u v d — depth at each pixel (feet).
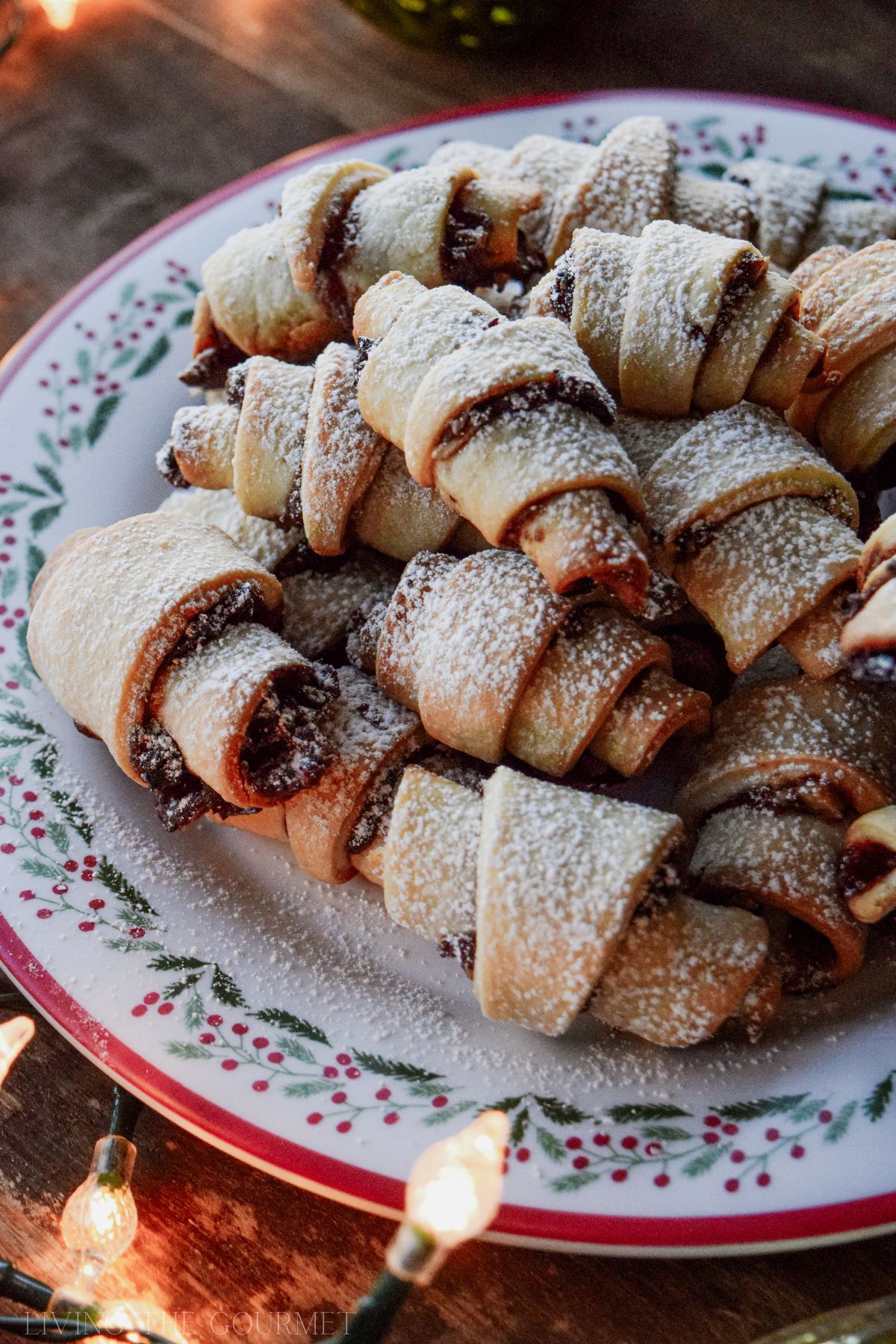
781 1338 1.03
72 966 1.19
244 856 1.25
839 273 1.24
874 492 1.25
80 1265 1.12
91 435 1.44
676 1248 1.06
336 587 1.26
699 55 1.65
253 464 1.23
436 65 1.69
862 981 1.16
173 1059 1.14
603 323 1.20
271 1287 1.12
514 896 1.09
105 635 1.18
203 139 1.67
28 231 1.64
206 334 1.36
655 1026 1.11
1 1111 1.18
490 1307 1.11
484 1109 1.12
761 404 1.20
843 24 1.65
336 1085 1.13
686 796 1.20
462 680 1.15
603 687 1.14
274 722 1.17
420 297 1.19
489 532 1.14
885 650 1.07
